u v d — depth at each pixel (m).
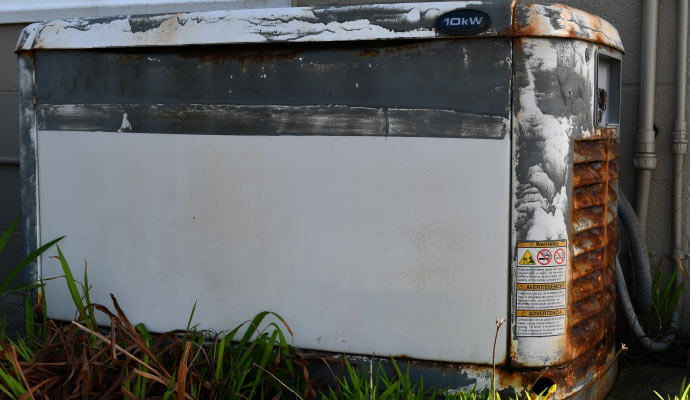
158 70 2.32
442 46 2.04
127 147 2.38
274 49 2.20
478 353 2.09
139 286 2.40
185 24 2.28
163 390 2.15
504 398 2.08
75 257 2.47
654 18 3.01
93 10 3.88
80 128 2.43
